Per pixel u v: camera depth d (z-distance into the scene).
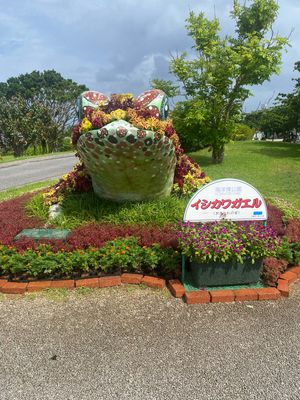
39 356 2.68
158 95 4.59
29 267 3.68
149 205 4.70
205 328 3.01
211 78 12.08
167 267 3.76
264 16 12.40
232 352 2.72
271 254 3.54
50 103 32.62
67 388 2.38
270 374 2.50
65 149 32.44
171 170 4.70
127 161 3.93
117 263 3.77
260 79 12.24
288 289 3.58
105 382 2.43
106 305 3.34
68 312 3.24
